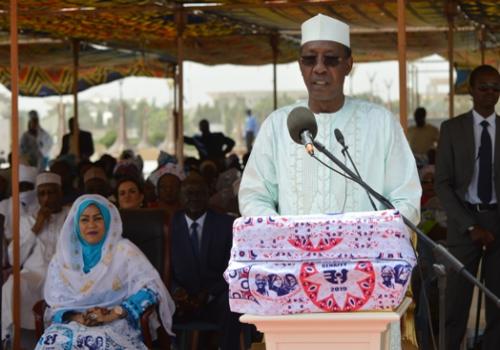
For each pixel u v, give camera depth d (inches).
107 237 269.3
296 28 599.8
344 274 141.3
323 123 184.1
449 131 283.7
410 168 184.2
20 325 307.9
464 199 280.7
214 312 291.3
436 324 277.6
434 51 754.2
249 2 435.8
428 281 238.5
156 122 2096.5
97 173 396.8
